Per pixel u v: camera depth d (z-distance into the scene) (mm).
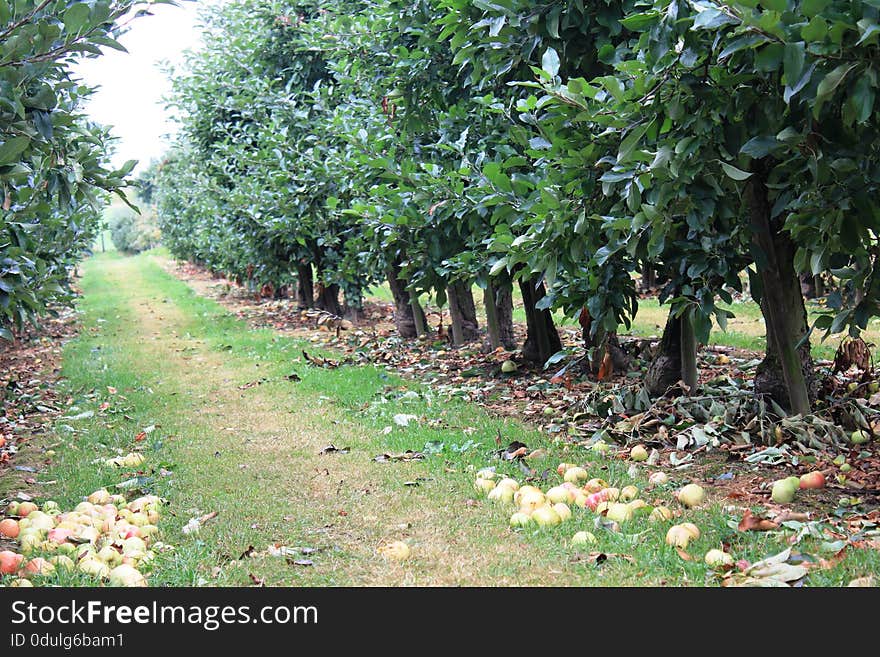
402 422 7109
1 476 5980
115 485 5594
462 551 4188
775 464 5434
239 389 9203
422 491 5223
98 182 5000
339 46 10234
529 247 5547
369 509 4930
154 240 50281
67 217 8789
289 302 18781
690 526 4199
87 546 4164
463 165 7660
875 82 3260
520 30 6195
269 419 7613
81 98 5402
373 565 4062
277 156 13102
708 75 4375
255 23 14883
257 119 15148
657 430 6336
